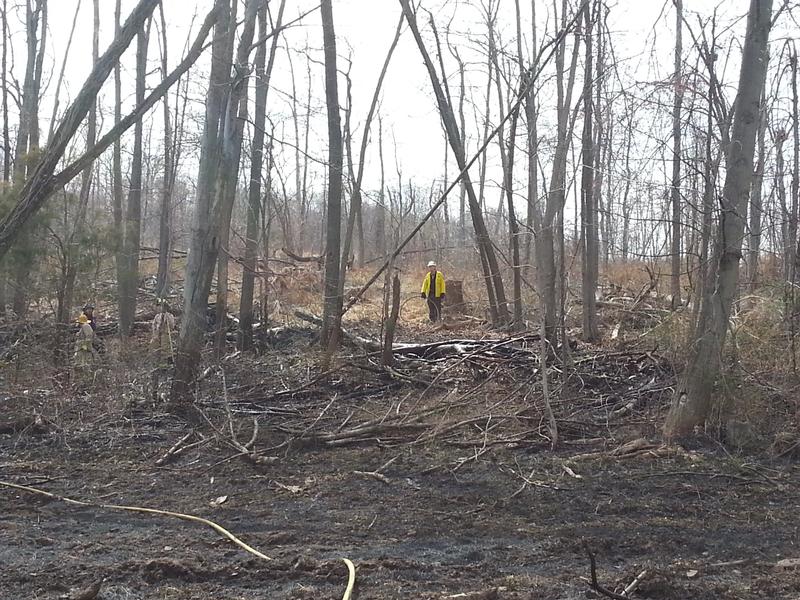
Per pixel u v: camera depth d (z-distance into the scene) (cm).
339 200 1349
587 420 856
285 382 1114
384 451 780
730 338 838
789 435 769
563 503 629
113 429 856
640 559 520
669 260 1762
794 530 573
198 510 614
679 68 858
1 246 632
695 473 701
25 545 530
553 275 1201
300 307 1780
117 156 1738
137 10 635
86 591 435
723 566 505
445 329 1570
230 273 2275
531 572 493
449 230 3125
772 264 1212
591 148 1313
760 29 766
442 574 485
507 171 1535
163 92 673
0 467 730
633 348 1138
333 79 1355
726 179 781
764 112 916
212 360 1159
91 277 1198
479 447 784
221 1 696
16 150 1842
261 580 473
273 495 653
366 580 471
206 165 906
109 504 628
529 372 1063
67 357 1071
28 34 1836
